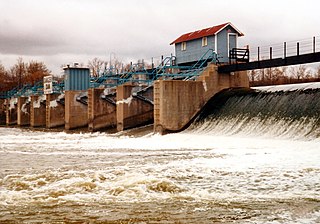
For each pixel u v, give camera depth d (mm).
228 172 21438
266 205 14727
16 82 156875
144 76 72938
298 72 90812
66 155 30969
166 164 24672
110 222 12828
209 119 47250
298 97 39938
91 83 73062
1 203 15281
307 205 14648
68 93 68625
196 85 49625
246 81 53000
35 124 83688
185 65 62031
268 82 93562
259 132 39000
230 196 16234
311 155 26562
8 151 34438
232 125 43188
